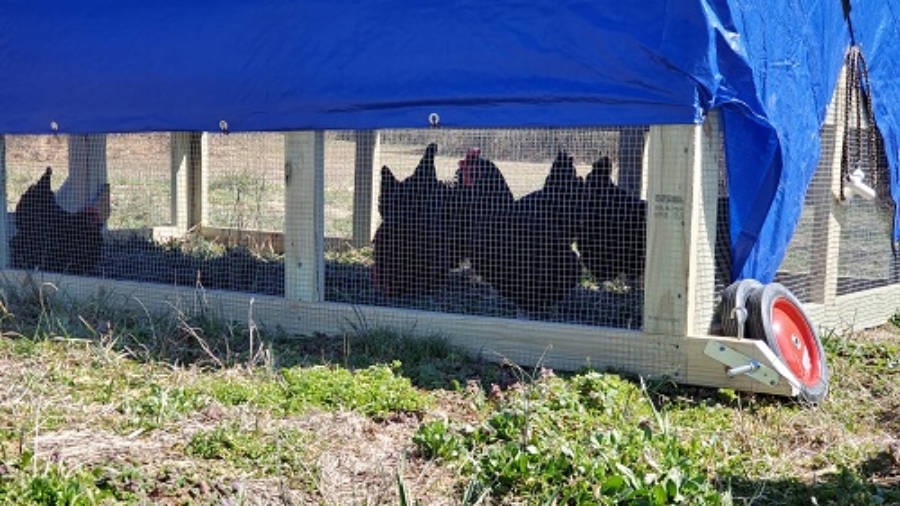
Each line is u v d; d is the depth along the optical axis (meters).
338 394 3.51
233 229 5.38
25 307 4.35
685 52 3.64
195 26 4.23
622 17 3.72
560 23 3.78
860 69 4.26
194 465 3.08
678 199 3.68
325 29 4.06
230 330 3.98
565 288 4.02
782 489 3.13
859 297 4.40
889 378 3.89
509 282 4.09
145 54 4.28
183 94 4.21
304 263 4.12
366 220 4.97
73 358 3.76
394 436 3.32
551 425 3.29
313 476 3.06
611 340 3.78
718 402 3.64
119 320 4.16
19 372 3.60
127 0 4.35
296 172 4.12
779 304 3.76
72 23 4.41
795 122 3.90
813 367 3.77
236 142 5.85
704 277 3.74
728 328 3.71
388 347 3.91
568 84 3.77
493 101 3.85
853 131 4.30
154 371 3.66
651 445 3.20
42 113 4.42
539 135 4.16
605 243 3.97
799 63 3.93
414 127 3.94
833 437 3.42
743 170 3.78
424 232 4.19
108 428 3.26
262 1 4.15
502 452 3.12
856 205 4.49
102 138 4.71
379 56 3.98
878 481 3.19
